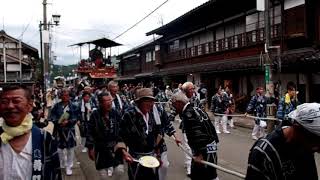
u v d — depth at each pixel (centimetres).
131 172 582
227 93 1830
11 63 4628
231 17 2702
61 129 958
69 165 967
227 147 1320
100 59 3997
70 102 972
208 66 2825
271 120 1439
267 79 1620
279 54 1708
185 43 3662
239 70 2317
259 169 299
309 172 303
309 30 1952
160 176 614
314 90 1911
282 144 296
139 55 5291
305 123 279
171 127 650
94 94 1168
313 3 1938
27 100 318
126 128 586
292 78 2048
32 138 316
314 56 1712
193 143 577
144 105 585
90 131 689
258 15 2383
